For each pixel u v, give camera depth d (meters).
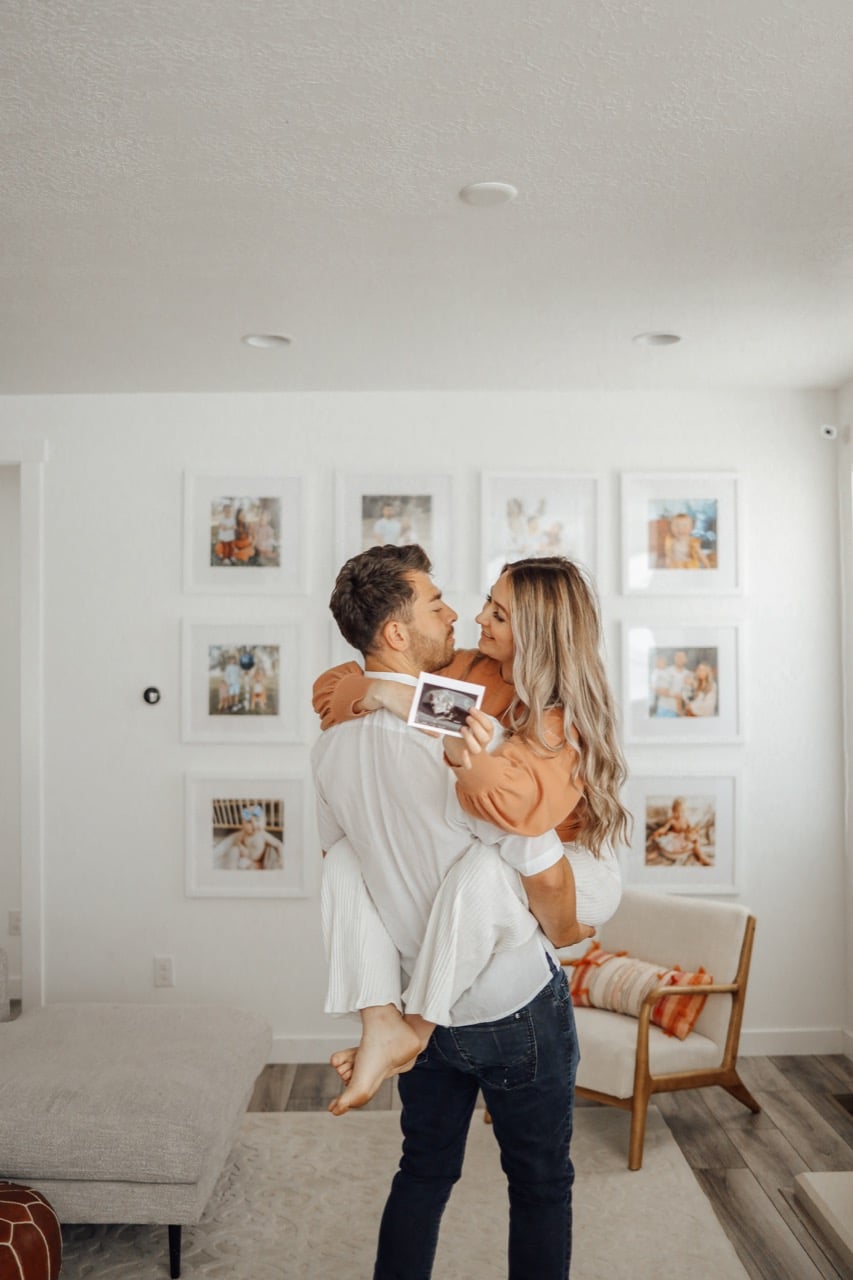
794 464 4.68
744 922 3.84
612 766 1.77
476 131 2.32
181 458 4.67
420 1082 2.01
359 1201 3.30
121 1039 3.44
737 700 4.64
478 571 4.64
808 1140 3.71
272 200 2.67
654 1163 3.53
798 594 4.68
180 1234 2.92
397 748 1.75
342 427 4.66
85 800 4.64
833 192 2.66
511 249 3.03
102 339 3.89
